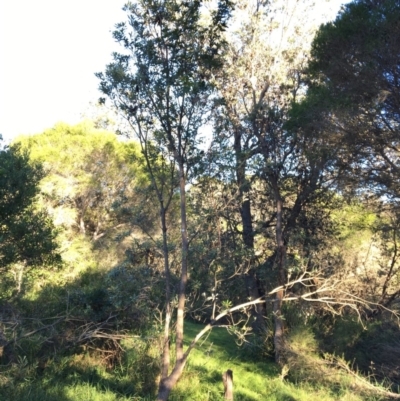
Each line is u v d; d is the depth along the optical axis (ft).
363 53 36.04
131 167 71.10
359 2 37.52
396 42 34.27
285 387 37.88
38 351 35.35
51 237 38.81
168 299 29.45
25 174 38.01
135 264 33.40
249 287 48.06
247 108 49.24
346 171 40.93
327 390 37.27
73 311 36.27
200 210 33.01
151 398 32.14
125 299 33.19
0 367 31.27
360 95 36.47
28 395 27.78
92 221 72.23
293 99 45.68
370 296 46.85
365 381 35.86
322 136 39.11
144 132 29.45
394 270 51.49
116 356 37.37
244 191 36.42
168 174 31.14
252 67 49.62
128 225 52.06
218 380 38.24
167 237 33.01
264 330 47.32
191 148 29.12
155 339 35.19
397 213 43.39
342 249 51.29
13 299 37.32
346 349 43.11
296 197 50.19
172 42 28.71
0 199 36.63
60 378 32.96
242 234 47.01
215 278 32.35
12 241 37.29
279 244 45.11
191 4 28.50
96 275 50.62
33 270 40.70
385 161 38.91
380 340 42.32
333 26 38.47
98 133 73.51
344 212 51.34
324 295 43.06
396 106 36.11
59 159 69.62
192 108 28.84
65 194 69.92
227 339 51.44
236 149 36.50
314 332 45.42
